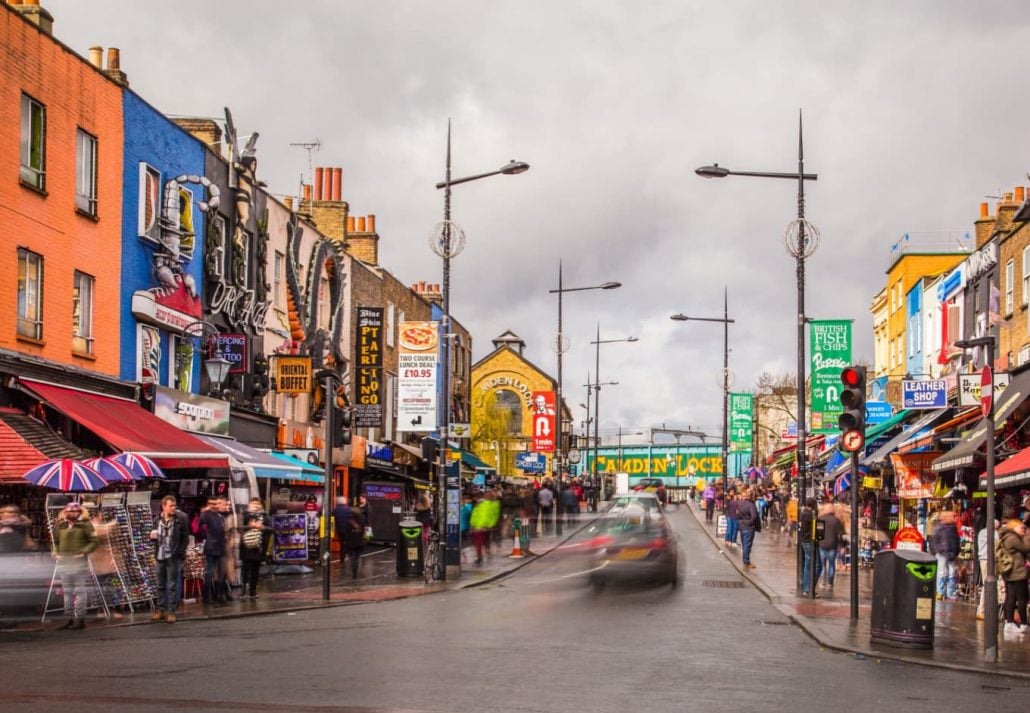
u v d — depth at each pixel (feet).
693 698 34.81
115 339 82.79
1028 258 103.55
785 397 271.28
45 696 33.81
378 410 131.23
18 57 70.59
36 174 73.15
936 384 88.74
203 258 97.09
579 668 40.57
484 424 229.04
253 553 70.54
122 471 61.87
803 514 76.59
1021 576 55.31
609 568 75.10
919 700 35.91
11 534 56.24
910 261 164.96
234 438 100.48
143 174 86.69
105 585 59.62
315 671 39.17
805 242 84.79
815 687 37.88
